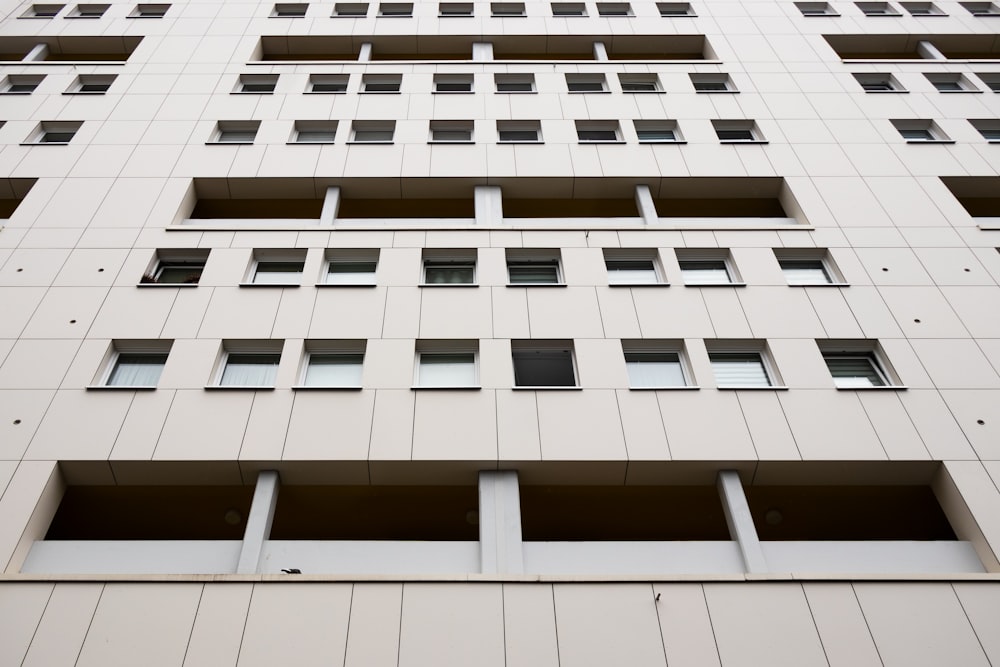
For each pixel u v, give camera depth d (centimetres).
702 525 1407
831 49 2433
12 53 2531
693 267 1678
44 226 1678
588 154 1941
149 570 1107
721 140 2027
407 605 1036
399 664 973
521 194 1898
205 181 1848
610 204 1938
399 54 2538
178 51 2384
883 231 1709
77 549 1127
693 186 1895
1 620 1002
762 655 989
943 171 1894
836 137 2014
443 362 1438
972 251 1650
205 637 995
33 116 2056
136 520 1371
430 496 1318
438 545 1155
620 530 1418
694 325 1473
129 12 2669
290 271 1652
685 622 1023
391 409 1304
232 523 1386
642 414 1308
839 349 1466
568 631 1010
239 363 1427
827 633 1012
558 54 2567
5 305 1473
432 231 1697
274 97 2147
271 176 1850
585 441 1263
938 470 1251
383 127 2069
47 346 1395
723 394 1345
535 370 1423
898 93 2216
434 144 1966
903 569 1133
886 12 2722
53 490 1202
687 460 1239
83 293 1511
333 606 1033
